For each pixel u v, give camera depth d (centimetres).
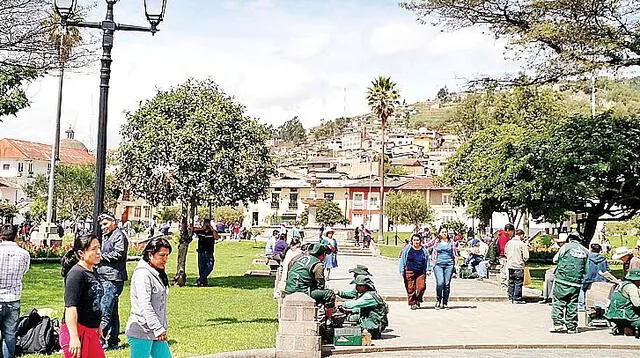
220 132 1984
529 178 2555
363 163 11388
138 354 723
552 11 1956
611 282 1639
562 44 1953
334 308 1257
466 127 6925
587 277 1605
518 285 1881
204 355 986
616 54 1969
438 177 6662
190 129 1948
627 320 1317
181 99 2014
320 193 9100
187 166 1950
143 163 1958
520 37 1989
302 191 9038
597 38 1911
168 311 1514
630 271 1348
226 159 1959
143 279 725
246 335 1189
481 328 1422
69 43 1931
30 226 5147
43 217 6650
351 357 1119
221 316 1446
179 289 2038
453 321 1519
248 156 1998
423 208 6988
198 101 2019
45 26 1892
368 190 8988
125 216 2159
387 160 11406
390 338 1265
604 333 1372
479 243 2695
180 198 1972
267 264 3108
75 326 693
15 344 916
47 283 2089
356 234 5403
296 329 1058
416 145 17375
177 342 1099
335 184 9075
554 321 1382
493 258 2661
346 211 8806
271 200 9119
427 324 1465
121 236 1030
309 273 1250
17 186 8862
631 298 1312
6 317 885
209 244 2166
